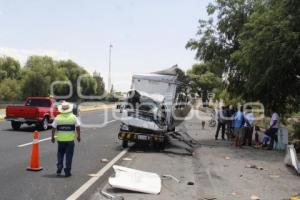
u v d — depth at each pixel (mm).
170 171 13844
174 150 19828
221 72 28734
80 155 16922
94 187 10859
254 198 10141
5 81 79625
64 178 11867
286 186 11789
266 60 19875
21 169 12914
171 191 10680
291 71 20750
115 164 14914
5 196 9570
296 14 19250
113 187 10711
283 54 19062
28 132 25703
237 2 27172
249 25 20953
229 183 11984
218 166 15062
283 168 14945
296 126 23953
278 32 19438
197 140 24984
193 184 11680
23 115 26547
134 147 20359
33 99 28328
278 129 20953
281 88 21562
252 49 20203
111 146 20641
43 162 14398
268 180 12609
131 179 10977
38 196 9672
